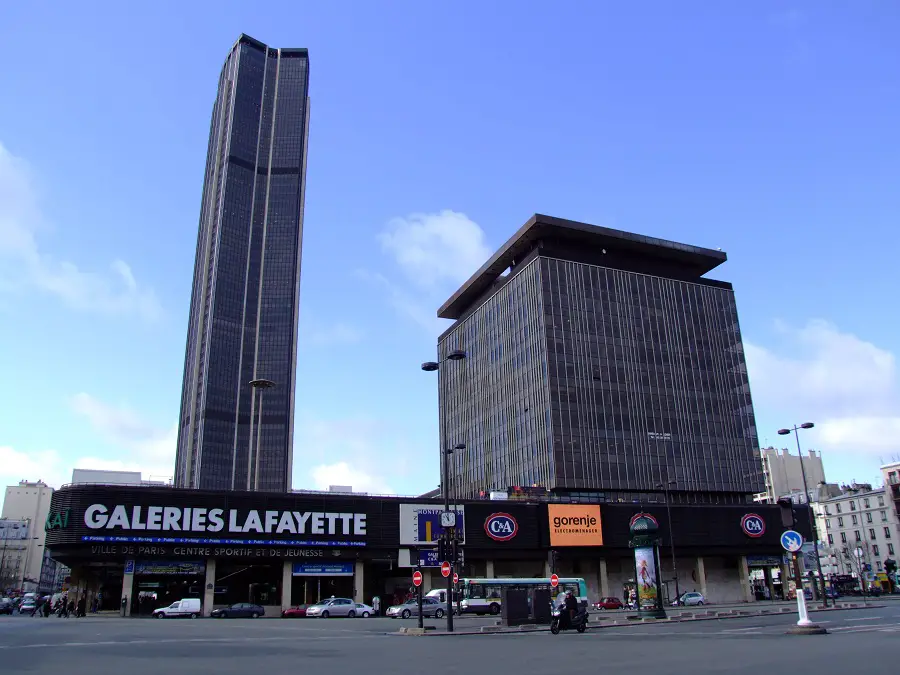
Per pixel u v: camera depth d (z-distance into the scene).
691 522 77.81
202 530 57.41
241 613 55.12
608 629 33.34
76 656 18.77
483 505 68.19
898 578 92.19
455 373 137.25
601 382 109.19
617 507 73.94
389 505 64.44
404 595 65.06
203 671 15.05
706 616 40.59
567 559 71.75
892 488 121.38
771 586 83.50
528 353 112.56
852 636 21.97
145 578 57.00
